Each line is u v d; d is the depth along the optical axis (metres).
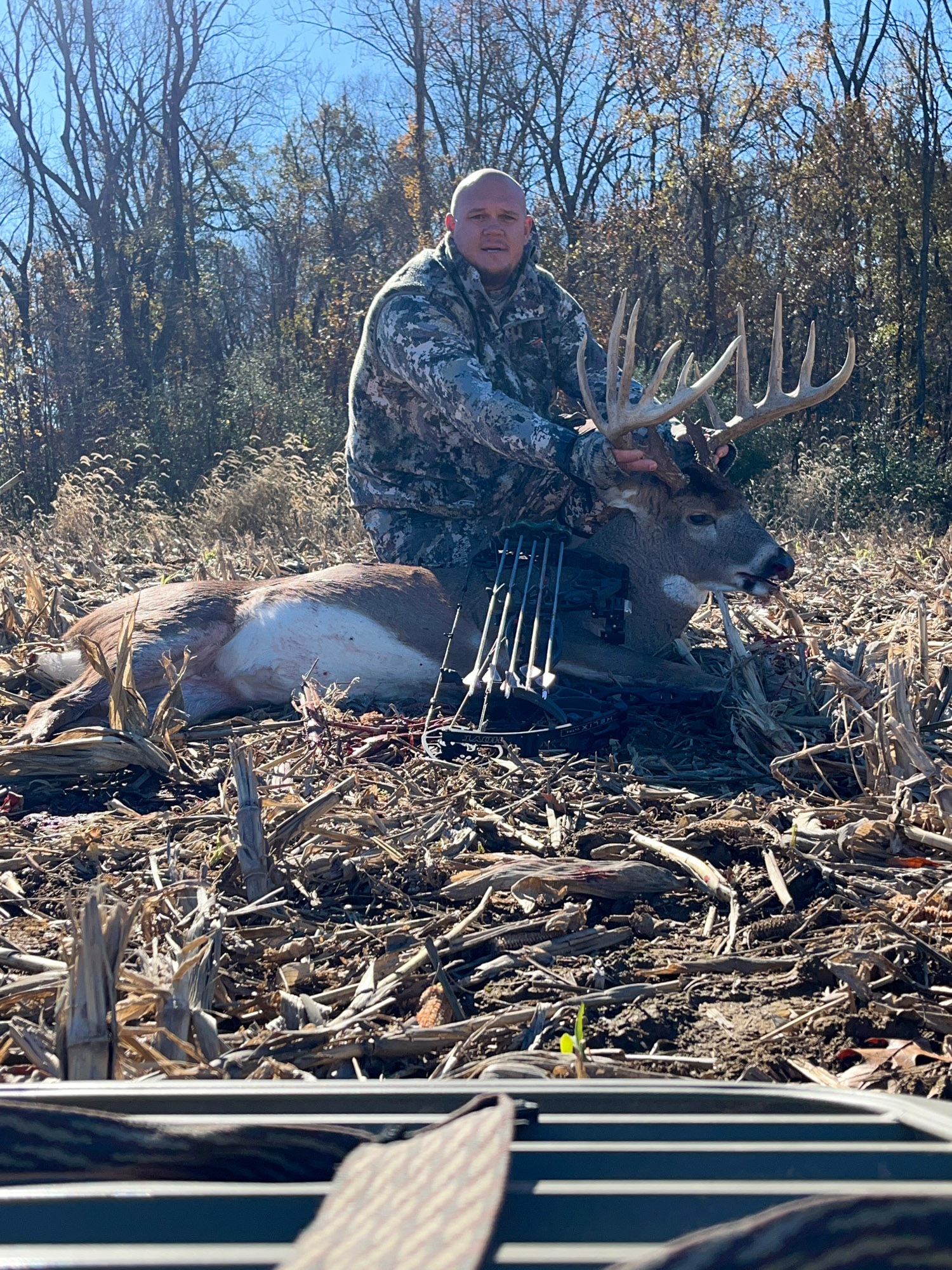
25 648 5.75
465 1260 0.77
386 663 5.32
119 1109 1.28
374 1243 0.82
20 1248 0.90
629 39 24.36
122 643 4.54
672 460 5.32
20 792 4.24
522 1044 2.49
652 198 26.31
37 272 22.58
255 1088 1.31
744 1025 2.57
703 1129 1.17
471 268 5.91
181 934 2.92
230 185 36.50
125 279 26.95
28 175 27.48
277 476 12.87
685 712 4.95
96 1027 1.87
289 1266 0.80
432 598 5.40
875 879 3.29
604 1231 0.94
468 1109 1.14
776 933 3.00
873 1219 0.77
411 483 5.94
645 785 4.16
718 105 24.47
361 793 4.02
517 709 4.84
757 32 23.62
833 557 9.70
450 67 30.41
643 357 24.03
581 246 25.88
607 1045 2.48
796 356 24.20
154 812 4.06
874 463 16.09
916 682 4.84
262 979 2.82
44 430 17.62
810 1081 2.34
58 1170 1.06
